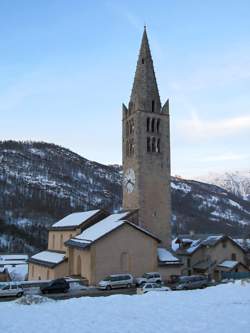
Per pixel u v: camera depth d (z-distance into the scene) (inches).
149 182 2945.4
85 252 2534.5
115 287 2265.0
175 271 2699.3
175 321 1036.5
